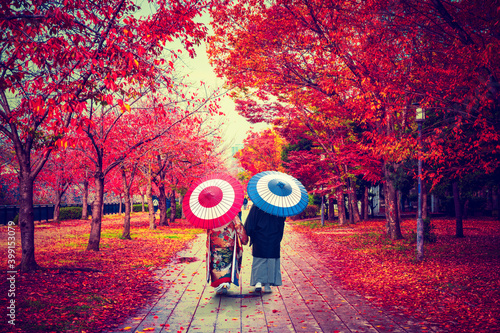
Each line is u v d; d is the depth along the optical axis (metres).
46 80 6.69
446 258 10.92
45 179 25.70
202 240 17.27
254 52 13.58
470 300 6.36
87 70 6.96
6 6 5.67
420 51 8.94
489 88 6.94
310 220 32.69
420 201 10.52
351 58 10.45
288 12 11.88
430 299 6.51
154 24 8.23
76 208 35.22
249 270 9.58
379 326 5.12
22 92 6.93
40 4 6.04
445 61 8.90
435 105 8.66
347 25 10.18
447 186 20.97
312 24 11.66
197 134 20.88
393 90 8.58
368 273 8.98
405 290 7.18
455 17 8.16
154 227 23.55
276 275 7.15
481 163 9.06
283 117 22.52
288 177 7.55
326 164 25.09
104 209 47.25
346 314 5.71
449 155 9.30
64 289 6.96
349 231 20.95
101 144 13.20
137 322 5.34
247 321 5.38
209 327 5.12
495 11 6.92
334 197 27.59
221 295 6.95
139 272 9.09
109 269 9.41
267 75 13.95
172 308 6.08
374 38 9.47
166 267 10.00
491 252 11.90
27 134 7.85
